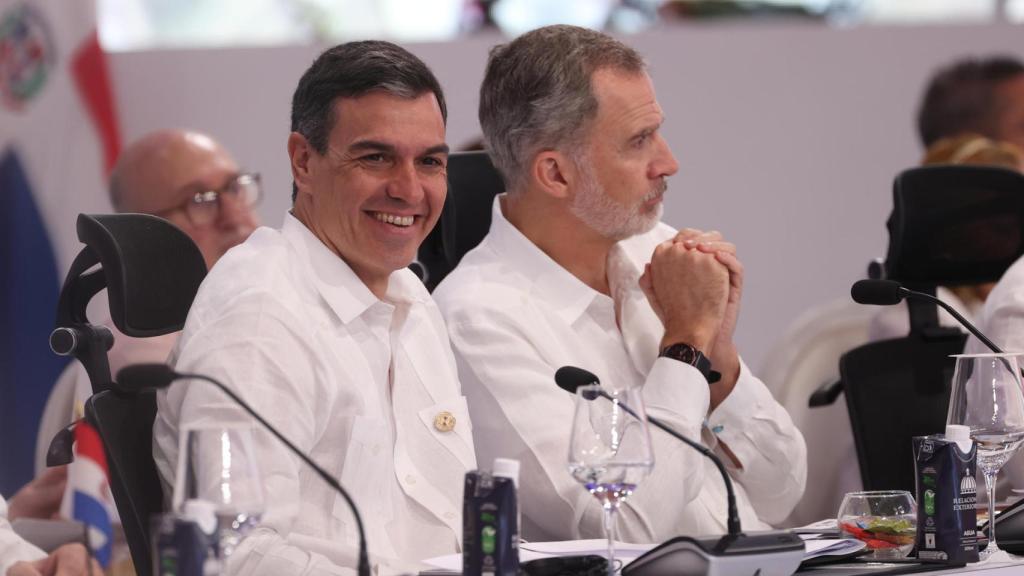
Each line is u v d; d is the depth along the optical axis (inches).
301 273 266.5
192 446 186.9
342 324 266.4
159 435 248.4
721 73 543.5
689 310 300.7
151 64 495.5
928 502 233.6
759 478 323.9
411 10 528.4
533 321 308.0
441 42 514.9
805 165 550.9
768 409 321.7
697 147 543.5
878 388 375.6
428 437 273.9
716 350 314.2
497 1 530.6
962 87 552.7
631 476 210.4
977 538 237.8
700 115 543.2
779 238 549.6
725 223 546.0
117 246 253.9
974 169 375.9
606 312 320.2
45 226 490.6
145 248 259.4
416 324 283.0
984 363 248.4
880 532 243.0
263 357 244.1
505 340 302.0
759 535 209.5
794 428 327.0
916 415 375.9
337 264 269.6
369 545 254.4
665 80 540.7
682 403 289.7
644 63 318.7
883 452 371.9
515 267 317.4
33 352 488.7
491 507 200.2
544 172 313.3
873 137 555.5
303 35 519.2
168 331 262.1
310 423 249.6
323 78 269.9
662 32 541.3
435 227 354.0
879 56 553.9
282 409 243.0
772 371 468.8
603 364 315.3
